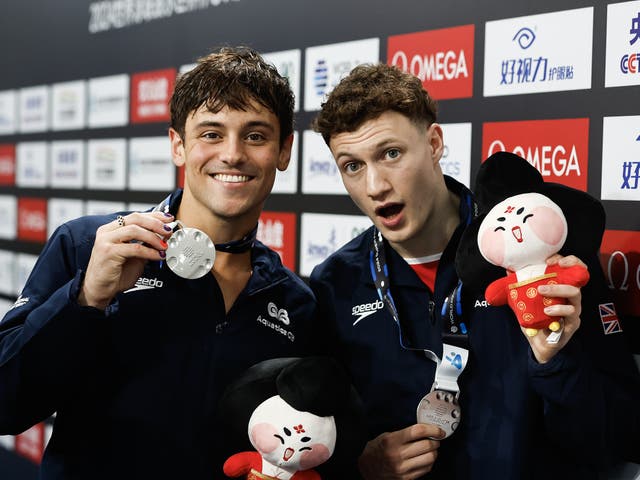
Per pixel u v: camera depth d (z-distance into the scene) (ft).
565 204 3.59
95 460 4.01
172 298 4.13
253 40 6.87
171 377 4.06
